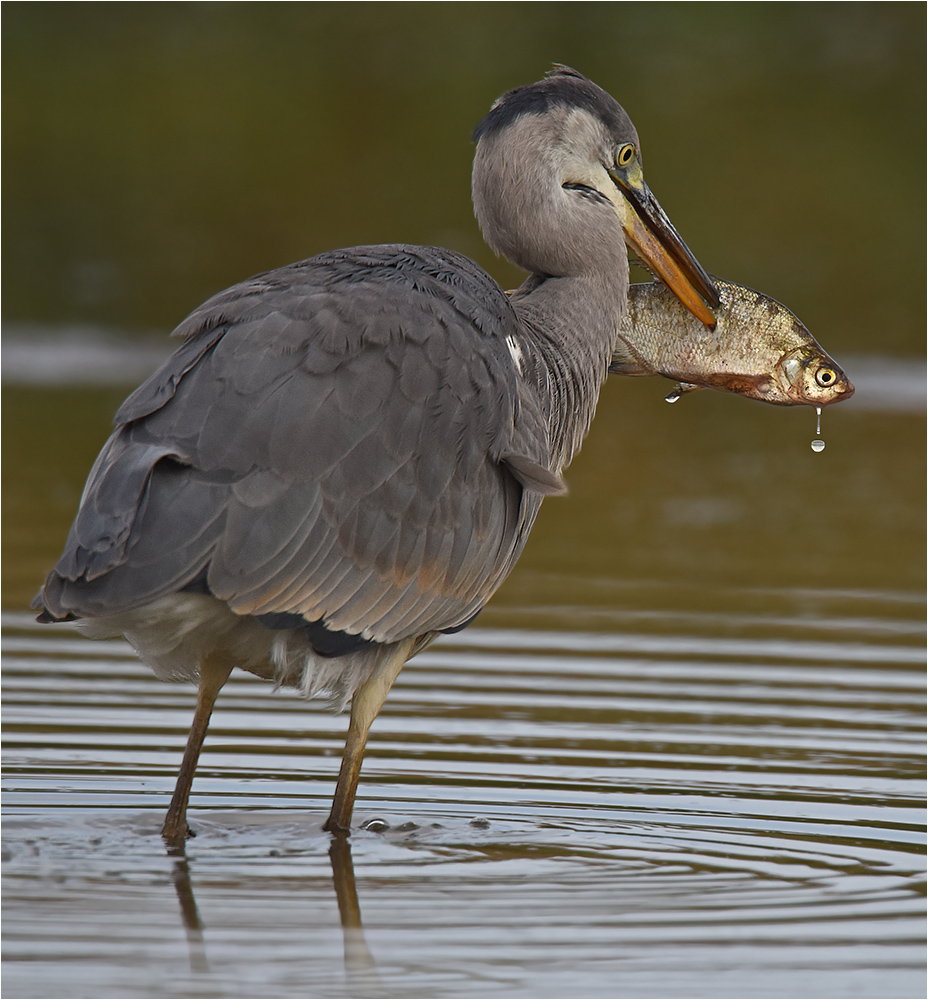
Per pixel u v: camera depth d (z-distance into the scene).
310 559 8.52
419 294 9.31
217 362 8.66
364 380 8.81
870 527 20.22
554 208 11.24
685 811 9.91
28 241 36.88
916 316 34.09
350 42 44.22
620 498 21.97
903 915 8.04
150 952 7.42
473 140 11.72
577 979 7.18
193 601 8.41
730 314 11.12
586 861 8.90
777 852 9.10
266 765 10.83
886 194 37.53
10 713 11.89
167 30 44.66
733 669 13.60
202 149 40.16
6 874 8.49
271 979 7.17
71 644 14.11
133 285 35.72
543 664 13.73
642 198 11.68
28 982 7.08
